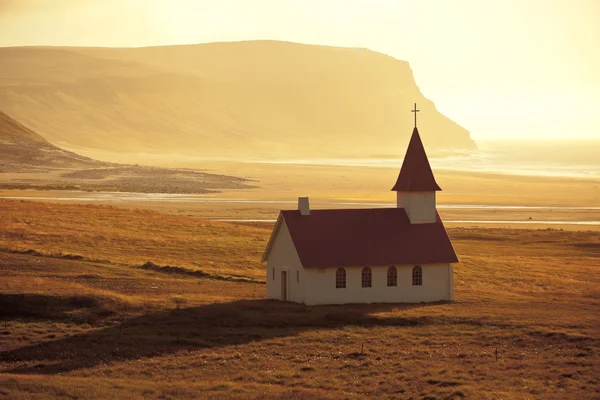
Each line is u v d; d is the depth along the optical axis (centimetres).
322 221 10919
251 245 16275
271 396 6912
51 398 6600
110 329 9012
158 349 8400
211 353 8281
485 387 7219
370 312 9956
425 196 11238
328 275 10575
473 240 19712
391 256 10794
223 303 10300
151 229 17625
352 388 7250
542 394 7006
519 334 8894
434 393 7075
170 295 10725
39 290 10056
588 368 7700
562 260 16650
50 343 8512
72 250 14288
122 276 11956
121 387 7100
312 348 8450
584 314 9962
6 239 14850
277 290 11038
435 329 9169
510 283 13575
